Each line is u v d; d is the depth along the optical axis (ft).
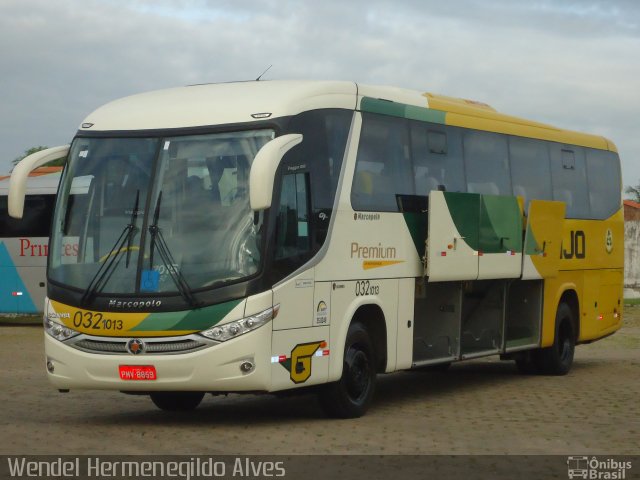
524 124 58.18
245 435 37.24
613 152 68.64
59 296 39.06
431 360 48.70
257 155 36.29
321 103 41.22
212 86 42.78
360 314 44.73
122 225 38.73
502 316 55.01
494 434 37.78
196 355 36.86
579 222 63.21
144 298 37.63
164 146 39.27
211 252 37.60
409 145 46.98
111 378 37.88
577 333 63.36
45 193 101.50
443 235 47.37
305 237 39.52
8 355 74.79
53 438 36.42
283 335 38.17
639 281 133.59
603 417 42.68
